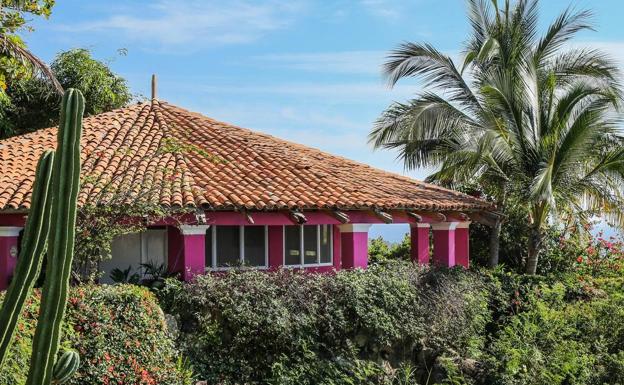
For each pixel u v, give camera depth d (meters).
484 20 24.19
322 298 15.57
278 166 19.77
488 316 18.83
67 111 5.10
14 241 15.73
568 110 21.44
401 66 23.83
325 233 20.58
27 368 9.59
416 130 23.17
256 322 14.20
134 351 11.72
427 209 19.52
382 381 15.00
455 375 15.86
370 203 18.03
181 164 18.34
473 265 25.62
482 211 21.59
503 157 22.08
